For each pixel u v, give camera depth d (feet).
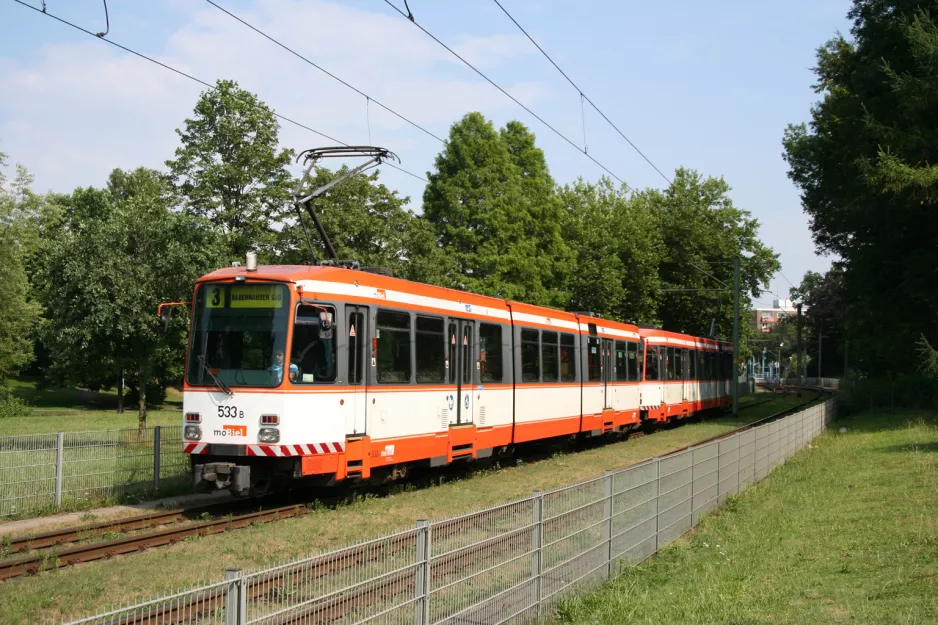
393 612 18.49
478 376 58.70
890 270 108.58
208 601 15.23
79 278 70.18
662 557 34.58
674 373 108.17
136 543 34.30
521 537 24.02
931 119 90.48
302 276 43.32
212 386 42.55
